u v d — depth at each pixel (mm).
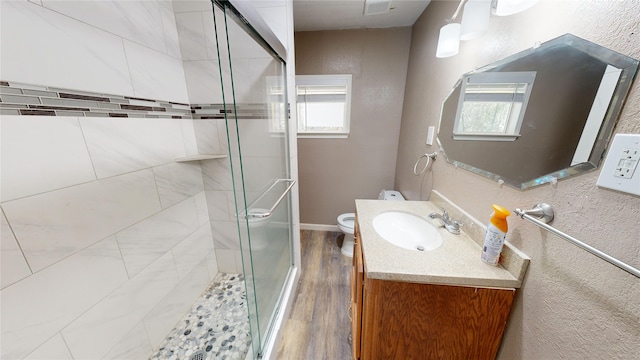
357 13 1816
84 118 864
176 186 1382
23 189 699
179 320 1446
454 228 1099
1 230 657
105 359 974
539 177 698
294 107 1603
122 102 1021
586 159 562
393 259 884
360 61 2191
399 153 2309
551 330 650
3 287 663
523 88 767
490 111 939
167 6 1272
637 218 458
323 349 1304
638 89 460
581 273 570
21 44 684
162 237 1282
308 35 2180
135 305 1119
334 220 2732
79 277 860
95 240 915
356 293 1215
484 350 865
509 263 806
